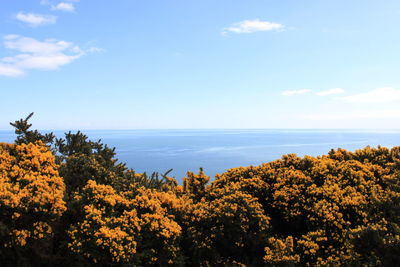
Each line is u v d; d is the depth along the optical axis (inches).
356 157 415.2
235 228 251.9
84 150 295.9
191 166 4744.1
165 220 231.5
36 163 220.1
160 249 216.5
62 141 289.1
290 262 232.2
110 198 219.8
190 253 248.5
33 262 173.2
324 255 251.0
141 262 198.8
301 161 396.5
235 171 393.4
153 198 252.1
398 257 212.1
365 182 317.1
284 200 314.0
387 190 299.0
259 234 258.7
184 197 320.2
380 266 212.7
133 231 206.5
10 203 169.3
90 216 197.6
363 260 228.5
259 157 7086.6
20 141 257.1
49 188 196.4
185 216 263.0
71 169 258.8
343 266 227.5
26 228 175.6
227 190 307.7
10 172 203.5
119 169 306.7
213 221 259.3
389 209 268.4
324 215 272.7
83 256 183.2
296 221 302.5
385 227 235.0
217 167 4562.0
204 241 249.4
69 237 192.7
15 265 170.4
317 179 349.1
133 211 217.5
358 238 233.0
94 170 264.1
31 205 177.2
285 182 337.7
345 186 321.4
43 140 270.4
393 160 371.2
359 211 273.6
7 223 171.2
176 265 220.1
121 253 183.0
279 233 303.3
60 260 183.6
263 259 252.4
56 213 184.4
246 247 266.1
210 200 336.2
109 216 212.4
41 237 175.9
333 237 261.7
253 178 351.6
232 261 257.8
